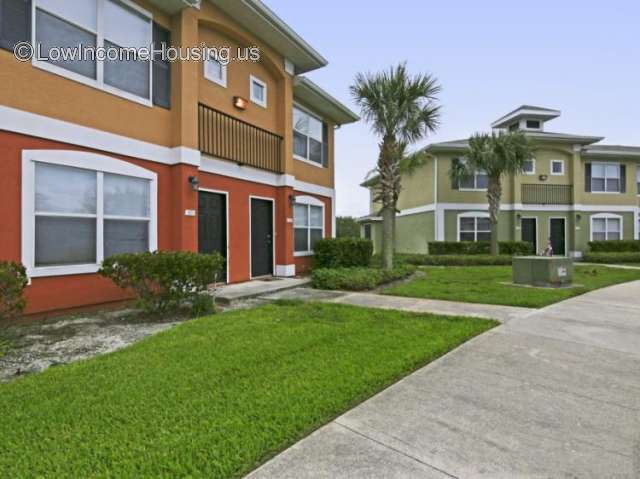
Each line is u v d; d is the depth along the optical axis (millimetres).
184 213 6953
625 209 19656
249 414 2553
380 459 2100
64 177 5535
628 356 3844
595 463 2076
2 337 4410
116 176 6207
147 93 6688
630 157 19562
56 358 3861
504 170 15500
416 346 4078
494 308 6164
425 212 19047
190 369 3383
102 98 5992
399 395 2938
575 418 2590
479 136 15938
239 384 3062
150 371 3330
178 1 6773
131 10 6441
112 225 6133
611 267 14070
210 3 7738
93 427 2389
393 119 10078
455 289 8117
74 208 5648
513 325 5047
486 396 2928
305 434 2354
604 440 2316
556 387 3100
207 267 5770
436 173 17938
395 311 5859
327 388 2986
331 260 10828
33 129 5168
